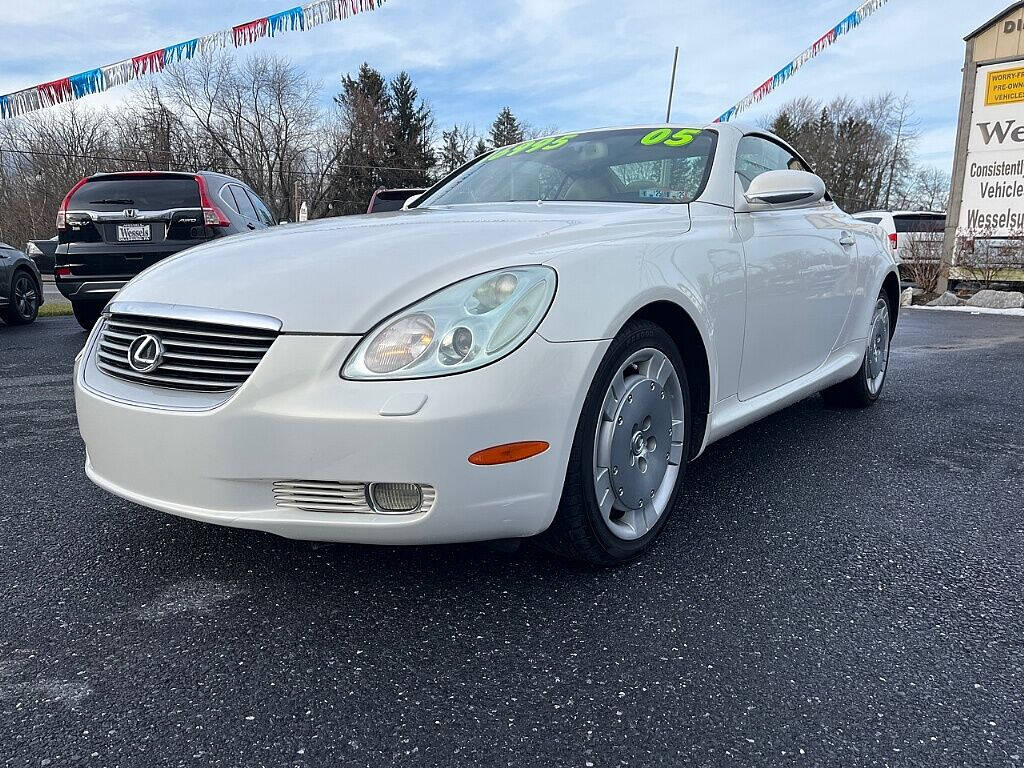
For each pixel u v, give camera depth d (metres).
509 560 2.21
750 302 2.69
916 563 2.23
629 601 1.99
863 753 1.42
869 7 7.99
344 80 56.09
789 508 2.67
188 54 7.12
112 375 2.06
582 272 1.99
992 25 11.38
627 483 2.15
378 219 2.56
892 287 4.32
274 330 1.80
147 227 6.48
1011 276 11.85
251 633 1.83
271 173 46.03
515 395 1.79
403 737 1.47
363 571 2.14
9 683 1.63
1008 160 11.56
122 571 2.14
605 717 1.53
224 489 1.84
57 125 40.09
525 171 3.22
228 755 1.42
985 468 3.13
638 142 3.17
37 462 3.14
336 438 1.73
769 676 1.67
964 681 1.65
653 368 2.24
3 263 7.66
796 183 2.76
